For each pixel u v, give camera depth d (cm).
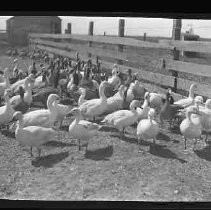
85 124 566
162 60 892
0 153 562
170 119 666
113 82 902
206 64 811
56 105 630
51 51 1506
